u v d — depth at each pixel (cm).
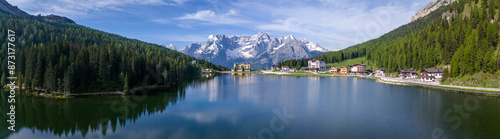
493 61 10919
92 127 5628
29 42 19838
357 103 8069
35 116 6544
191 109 7356
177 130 5350
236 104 8100
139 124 5788
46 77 9700
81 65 10338
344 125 5581
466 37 15888
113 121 6091
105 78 10838
